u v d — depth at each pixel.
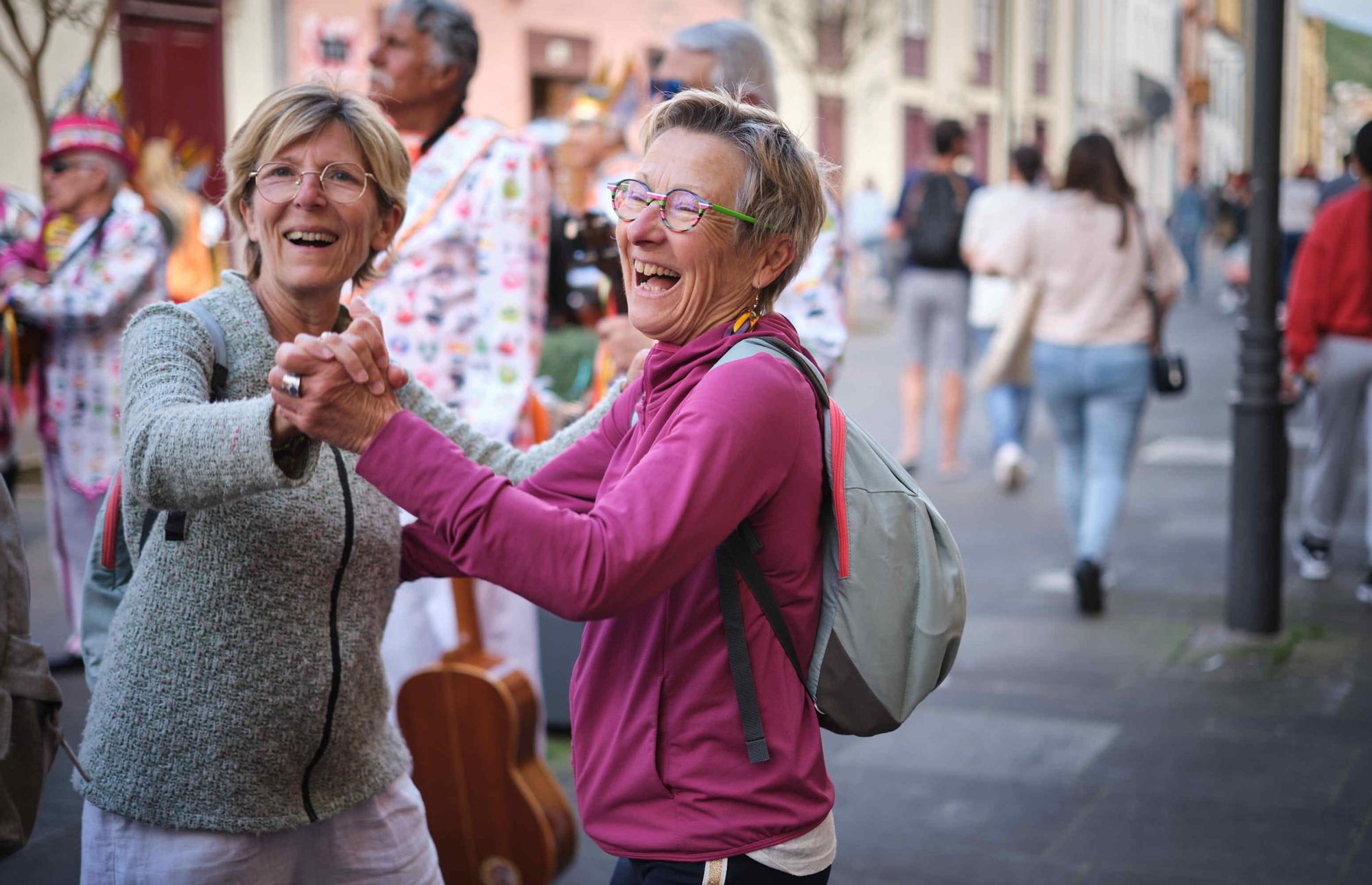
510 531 1.63
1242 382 5.56
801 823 1.83
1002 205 9.05
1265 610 5.57
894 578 1.84
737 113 1.89
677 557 1.68
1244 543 5.59
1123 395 5.96
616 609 1.66
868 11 23.11
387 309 3.24
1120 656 5.41
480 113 20.89
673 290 1.88
